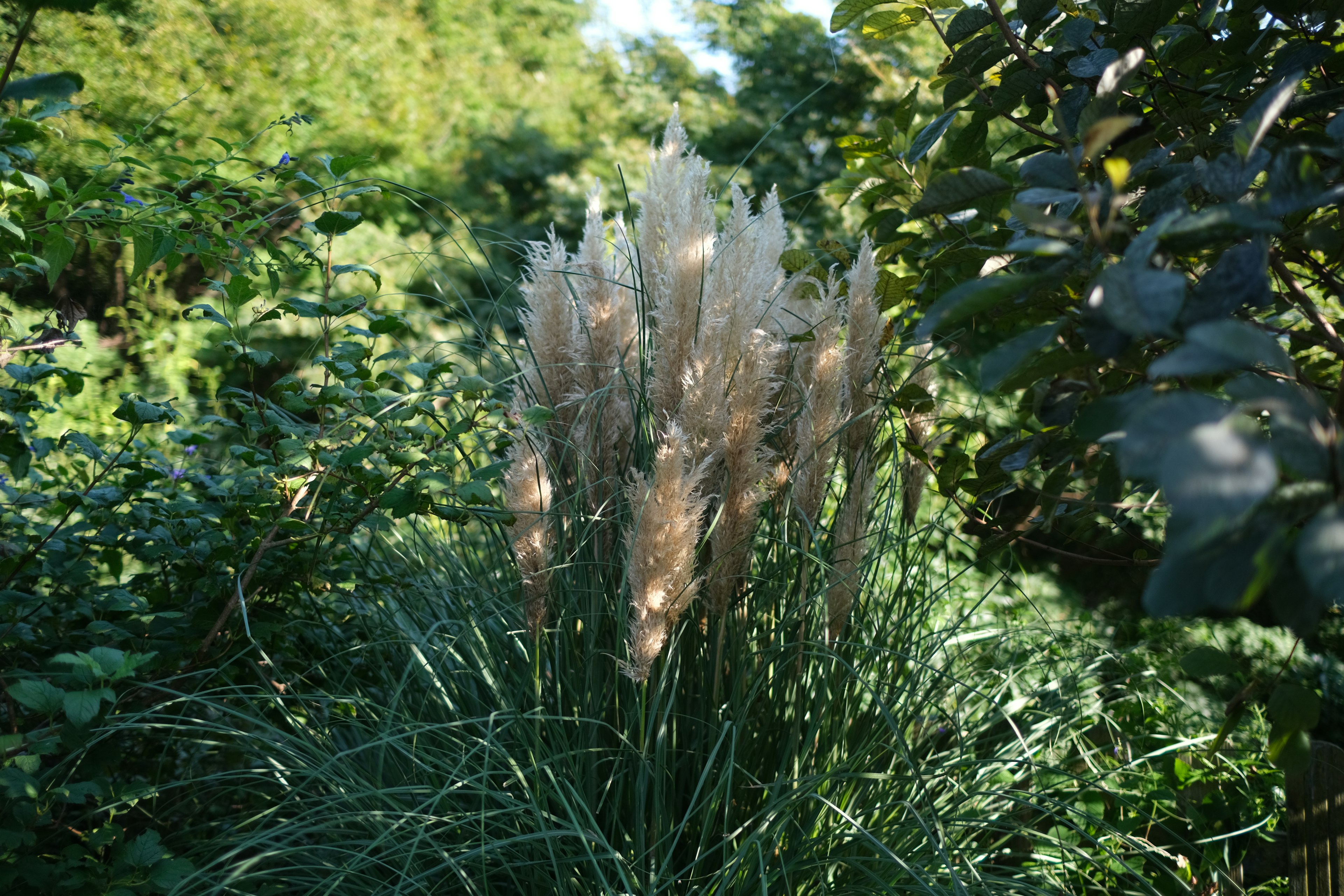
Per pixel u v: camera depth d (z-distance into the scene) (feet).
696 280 5.71
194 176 6.52
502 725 5.81
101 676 4.85
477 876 5.48
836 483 7.25
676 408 5.84
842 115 22.04
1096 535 6.38
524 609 5.67
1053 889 5.93
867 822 5.81
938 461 6.39
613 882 5.29
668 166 6.39
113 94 18.49
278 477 6.06
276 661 6.68
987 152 5.60
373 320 6.17
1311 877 5.96
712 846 5.65
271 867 5.75
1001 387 4.16
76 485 7.43
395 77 23.88
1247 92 4.67
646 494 5.26
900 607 6.75
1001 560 7.44
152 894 5.14
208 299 18.25
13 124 5.14
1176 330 3.27
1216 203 4.12
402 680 5.98
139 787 5.37
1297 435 2.53
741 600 5.93
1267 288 3.13
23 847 5.02
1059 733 6.71
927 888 4.81
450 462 5.89
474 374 7.22
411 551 7.50
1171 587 2.54
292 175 6.37
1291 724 3.95
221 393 6.38
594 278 6.26
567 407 6.24
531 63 29.60
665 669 5.34
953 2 5.27
